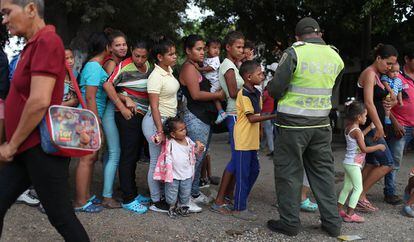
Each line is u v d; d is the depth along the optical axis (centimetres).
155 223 394
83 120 251
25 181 255
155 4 949
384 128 468
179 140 416
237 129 417
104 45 408
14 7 237
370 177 450
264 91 684
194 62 439
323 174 385
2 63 321
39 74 225
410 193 472
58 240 344
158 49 415
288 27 1172
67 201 253
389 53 441
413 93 482
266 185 561
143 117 430
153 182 424
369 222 420
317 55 367
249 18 1209
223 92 441
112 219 396
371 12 898
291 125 370
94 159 417
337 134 1262
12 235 348
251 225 403
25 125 227
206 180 539
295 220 376
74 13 910
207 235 375
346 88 1346
